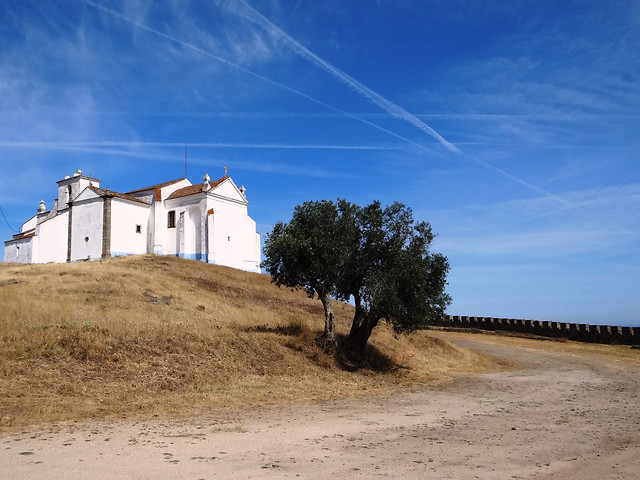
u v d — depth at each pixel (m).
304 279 22.33
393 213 23.80
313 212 23.08
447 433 10.56
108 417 10.51
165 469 6.91
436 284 23.39
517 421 12.35
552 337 43.72
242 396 14.09
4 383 11.53
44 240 52.03
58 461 7.12
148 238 53.16
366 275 23.12
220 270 46.84
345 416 12.27
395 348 28.02
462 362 29.06
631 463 8.31
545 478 7.32
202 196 51.00
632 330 39.28
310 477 6.87
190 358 16.61
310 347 21.52
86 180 59.06
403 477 7.05
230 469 7.07
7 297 21.39
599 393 18.05
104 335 16.31
